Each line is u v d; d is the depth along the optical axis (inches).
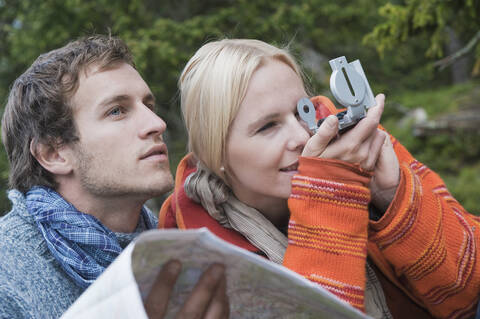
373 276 48.9
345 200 42.1
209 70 48.4
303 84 54.2
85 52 51.7
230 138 47.8
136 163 50.3
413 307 50.0
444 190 53.4
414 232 43.1
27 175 53.6
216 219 51.3
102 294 27.7
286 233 53.6
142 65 188.9
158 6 252.1
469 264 45.2
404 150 56.6
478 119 343.3
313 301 32.0
